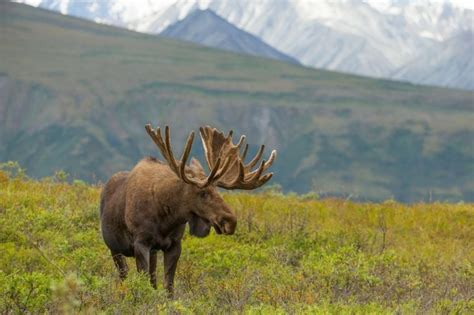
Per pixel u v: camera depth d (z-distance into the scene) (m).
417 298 30.12
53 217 40.91
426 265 39.53
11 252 35.62
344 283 31.22
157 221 31.47
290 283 31.44
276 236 43.75
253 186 31.44
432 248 46.69
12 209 42.94
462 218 55.28
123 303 26.81
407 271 37.03
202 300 29.09
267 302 29.14
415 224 53.06
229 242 42.25
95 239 38.66
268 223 46.16
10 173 56.78
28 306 25.98
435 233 51.62
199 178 31.22
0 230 38.19
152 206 31.44
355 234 44.78
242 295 28.89
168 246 31.94
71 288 19.97
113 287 28.52
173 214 31.30
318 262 34.38
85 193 52.31
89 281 27.78
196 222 31.23
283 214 50.56
